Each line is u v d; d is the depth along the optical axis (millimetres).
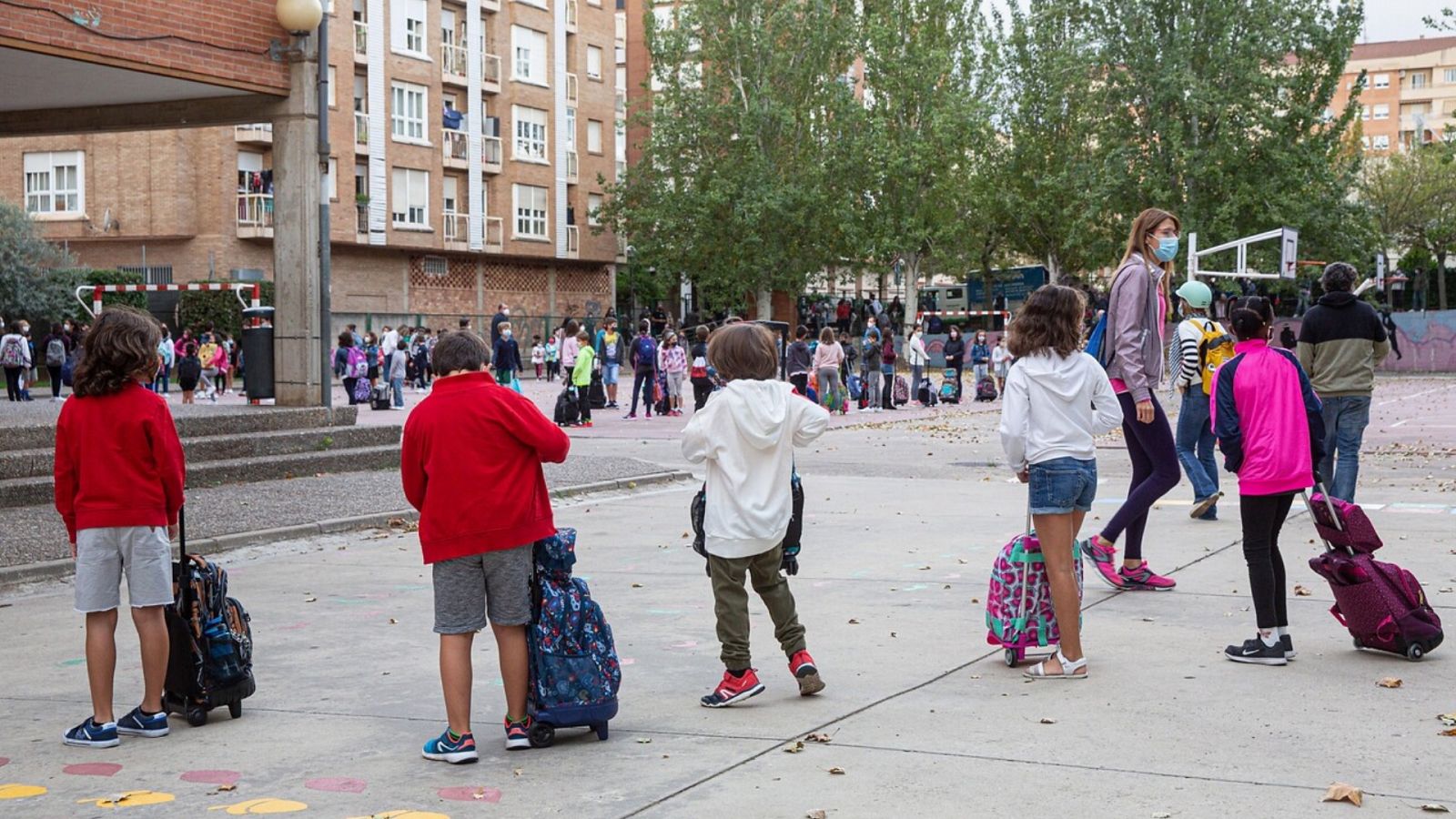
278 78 17062
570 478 14922
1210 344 10953
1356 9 48406
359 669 6523
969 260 59375
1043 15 54312
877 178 55688
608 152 60688
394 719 5617
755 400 5586
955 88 58000
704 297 59906
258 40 16797
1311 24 48094
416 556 10227
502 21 54406
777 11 56250
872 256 56469
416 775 4820
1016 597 6195
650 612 7766
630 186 58438
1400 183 67312
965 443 20984
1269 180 48750
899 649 6730
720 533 5590
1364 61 131000
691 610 7844
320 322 17516
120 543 5355
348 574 9367
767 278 57344
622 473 15500
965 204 58531
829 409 29062
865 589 8422
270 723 5590
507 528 5000
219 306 42312
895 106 57562
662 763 4895
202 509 12297
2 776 4910
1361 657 6402
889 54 57562
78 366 5398
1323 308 10328
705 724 5406
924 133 57562
